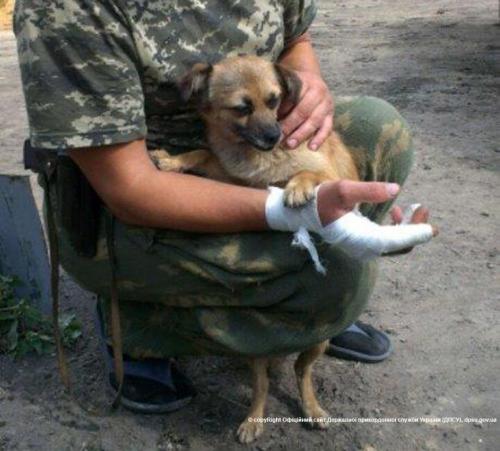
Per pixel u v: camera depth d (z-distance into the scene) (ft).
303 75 4.53
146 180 3.83
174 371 4.76
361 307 4.21
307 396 4.49
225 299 4.09
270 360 4.90
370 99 4.87
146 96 4.06
